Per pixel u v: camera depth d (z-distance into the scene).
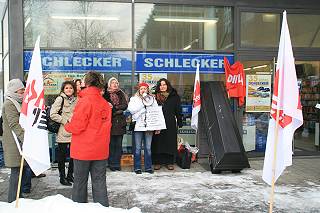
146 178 7.01
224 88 8.41
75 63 8.41
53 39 8.37
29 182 6.02
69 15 8.41
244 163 7.32
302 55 9.22
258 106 9.02
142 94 7.36
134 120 7.34
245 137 9.01
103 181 4.88
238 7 8.89
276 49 9.02
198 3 8.77
